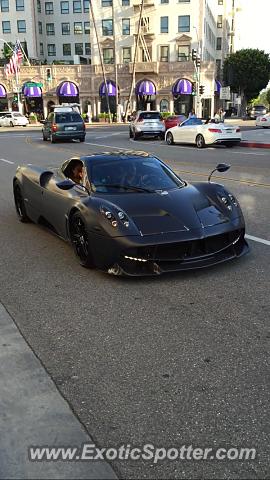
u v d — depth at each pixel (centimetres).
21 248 637
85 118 6244
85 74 6656
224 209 529
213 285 478
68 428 271
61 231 604
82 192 550
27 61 6900
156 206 507
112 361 341
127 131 3809
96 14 6462
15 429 271
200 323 396
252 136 2666
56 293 472
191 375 320
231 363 334
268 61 7188
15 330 394
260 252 579
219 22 8175
